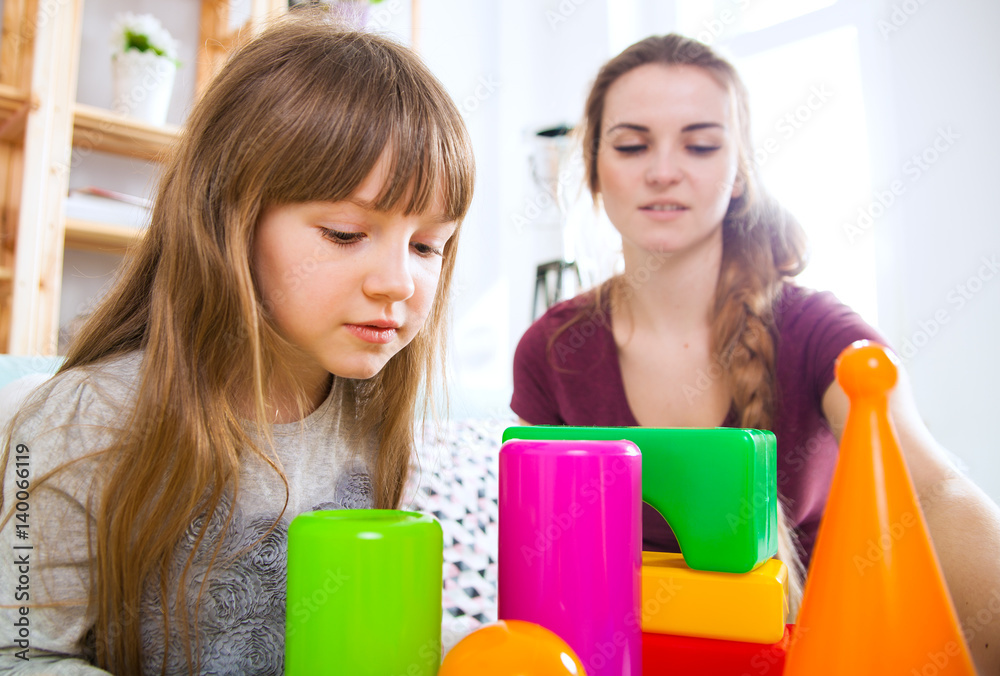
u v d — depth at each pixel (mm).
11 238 1248
